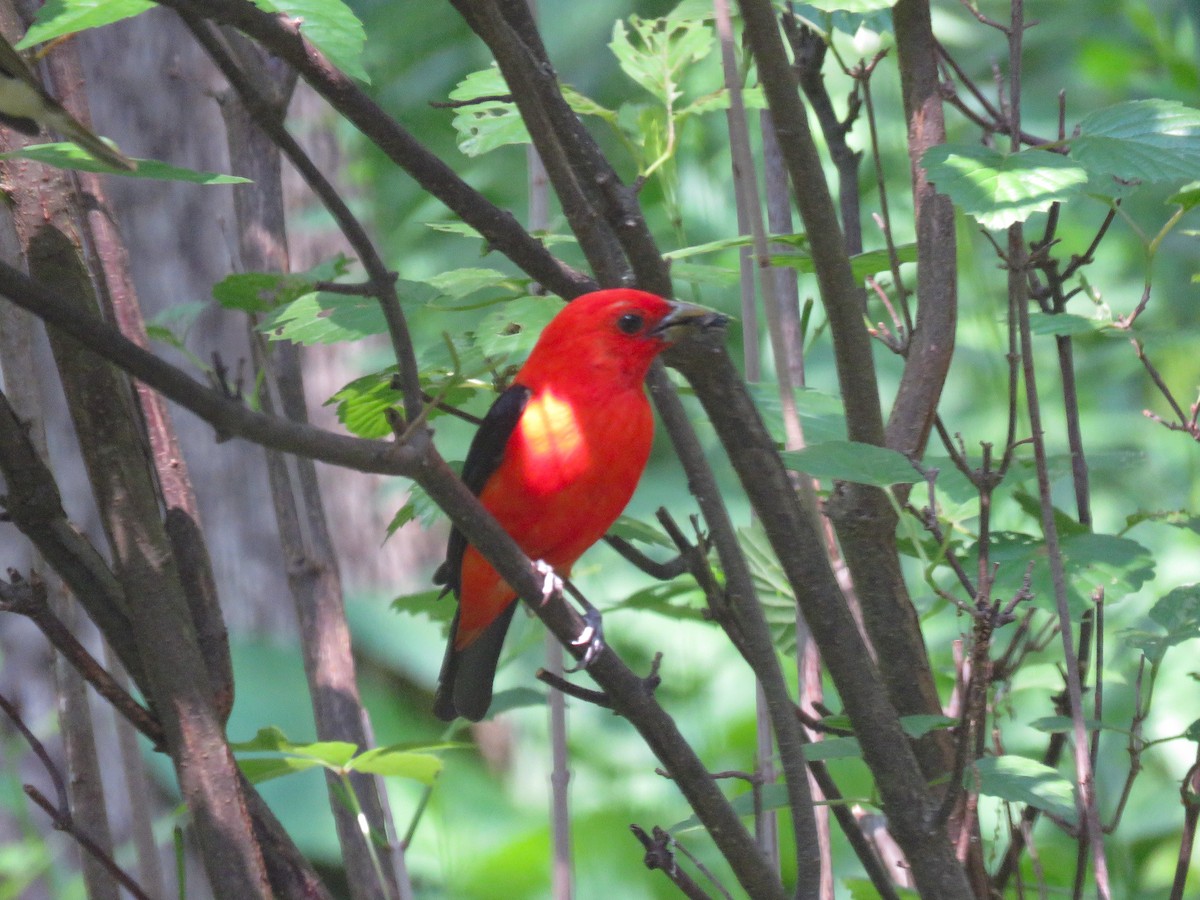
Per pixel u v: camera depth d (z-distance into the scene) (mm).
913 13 6723
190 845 13305
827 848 6852
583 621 5254
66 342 5121
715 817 5273
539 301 6473
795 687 11992
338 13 4918
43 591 5195
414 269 16125
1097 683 6379
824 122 7570
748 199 5379
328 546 7078
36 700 13703
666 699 13523
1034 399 5875
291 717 13695
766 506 5547
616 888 12969
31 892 11648
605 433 6898
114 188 15852
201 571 5473
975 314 9227
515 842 13297
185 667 5117
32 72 4895
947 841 5363
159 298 15922
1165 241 14609
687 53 6734
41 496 5184
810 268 7055
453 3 4844
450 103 6609
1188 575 12312
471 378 6660
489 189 15859
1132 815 11375
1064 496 13188
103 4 4582
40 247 5277
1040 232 15031
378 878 6449
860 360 5738
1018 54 6121
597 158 5965
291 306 6316
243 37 6379
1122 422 13617
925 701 6129
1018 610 7469
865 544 6113
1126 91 15891
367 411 7070
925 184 6633
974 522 7598
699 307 6832
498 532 4973
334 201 4438
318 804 13445
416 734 15344
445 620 9117
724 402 5586
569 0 16297
